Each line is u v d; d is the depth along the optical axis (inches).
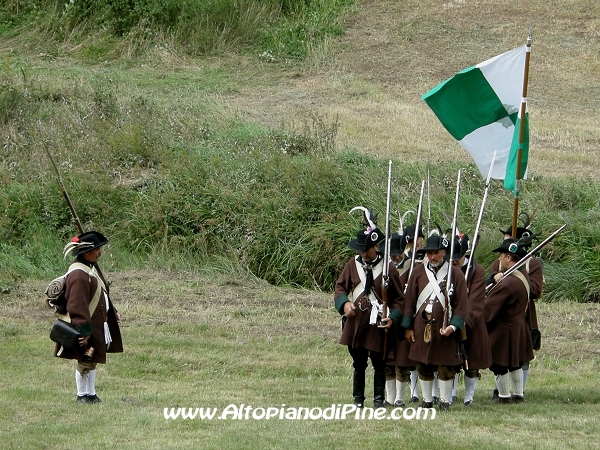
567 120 2659.9
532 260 1142.3
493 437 902.4
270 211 1974.7
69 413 987.3
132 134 2220.7
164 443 876.0
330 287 1881.2
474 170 2119.8
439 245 997.8
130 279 1785.2
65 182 2079.2
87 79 2760.8
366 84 2915.8
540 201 1982.0
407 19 3312.0
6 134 2331.4
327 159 2114.9
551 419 983.6
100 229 2000.5
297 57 3085.6
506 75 1278.3
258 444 871.1
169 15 3201.3
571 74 2984.7
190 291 1722.4
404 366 1044.5
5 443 861.8
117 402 1051.9
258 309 1601.9
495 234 1872.5
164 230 1969.7
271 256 1910.7
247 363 1295.5
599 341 1455.5
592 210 1973.4
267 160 2096.5
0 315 1520.7
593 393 1145.4
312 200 1977.1
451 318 995.9
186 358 1299.2
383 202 1974.7
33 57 3029.0
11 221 2006.6
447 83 1278.3
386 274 985.5
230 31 3179.1
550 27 3265.3
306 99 2775.6
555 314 1631.4
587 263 1839.3
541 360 1347.2
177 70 2982.3
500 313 1085.8
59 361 1270.9
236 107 2618.1
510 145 1286.9
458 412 1015.0
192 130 2340.1
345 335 1008.9
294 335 1443.2
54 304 1021.8
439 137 2504.9
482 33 3228.3
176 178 2082.9
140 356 1294.3
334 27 3216.0
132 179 2129.7
